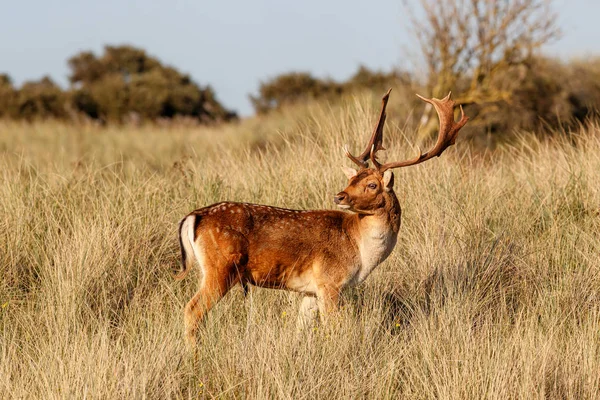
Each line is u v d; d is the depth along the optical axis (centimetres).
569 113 5375
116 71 14275
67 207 2619
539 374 1744
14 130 7369
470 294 2216
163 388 1655
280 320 2012
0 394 1645
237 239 1970
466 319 2047
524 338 1928
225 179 2917
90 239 2330
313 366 1750
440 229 2558
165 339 1806
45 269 2280
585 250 2438
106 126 9512
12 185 2700
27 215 2506
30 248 2422
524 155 3394
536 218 2733
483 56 5212
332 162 2944
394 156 2975
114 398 1578
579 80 5662
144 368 1667
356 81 9756
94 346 1775
